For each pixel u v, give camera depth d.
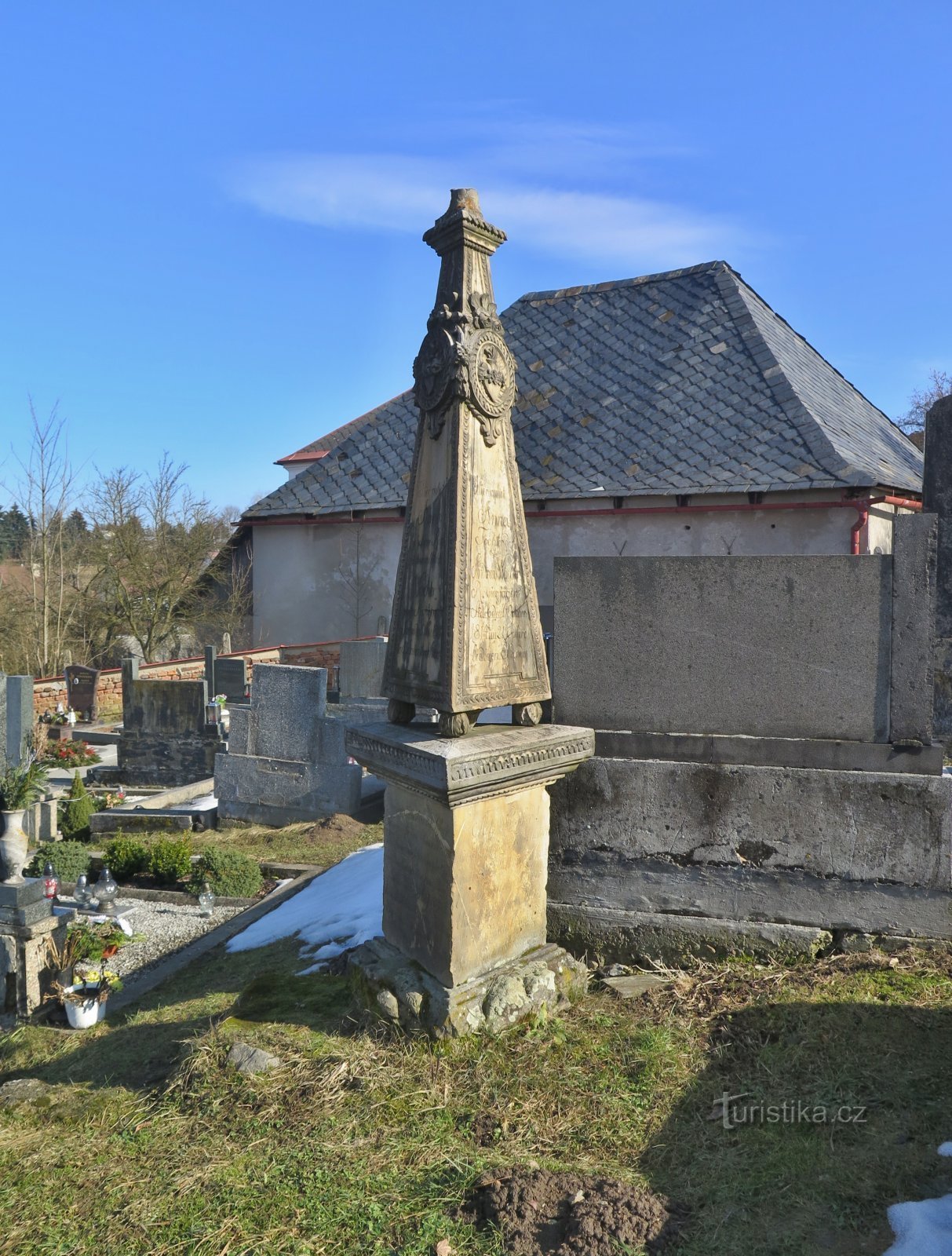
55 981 5.91
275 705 11.32
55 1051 5.29
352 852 9.52
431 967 3.87
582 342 18.34
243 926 7.36
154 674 21.25
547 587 15.72
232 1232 2.81
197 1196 3.03
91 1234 2.92
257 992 4.45
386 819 4.20
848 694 4.12
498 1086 3.45
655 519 14.96
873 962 3.99
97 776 15.02
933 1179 2.74
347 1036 3.88
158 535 28.72
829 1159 2.89
